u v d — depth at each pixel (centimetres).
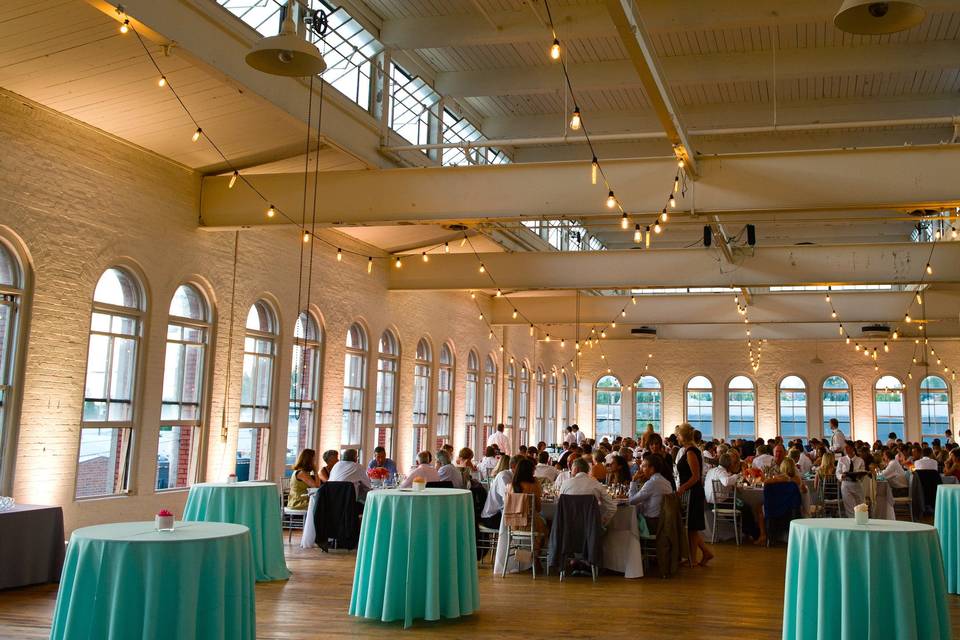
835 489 1247
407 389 1589
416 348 1634
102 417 889
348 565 821
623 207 917
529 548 821
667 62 1156
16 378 778
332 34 977
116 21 673
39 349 794
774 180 880
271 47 504
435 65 1228
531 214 938
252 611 433
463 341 1869
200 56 720
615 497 852
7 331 777
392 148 1042
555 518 783
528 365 2334
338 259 1306
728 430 2566
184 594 390
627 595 711
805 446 2373
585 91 1319
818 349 2527
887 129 1414
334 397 1320
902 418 2441
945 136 1380
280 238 1188
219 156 978
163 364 961
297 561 841
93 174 861
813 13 901
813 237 2144
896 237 2100
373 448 1454
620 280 1383
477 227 1311
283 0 848
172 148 938
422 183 973
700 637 570
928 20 1034
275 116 887
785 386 2544
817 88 1292
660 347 2655
